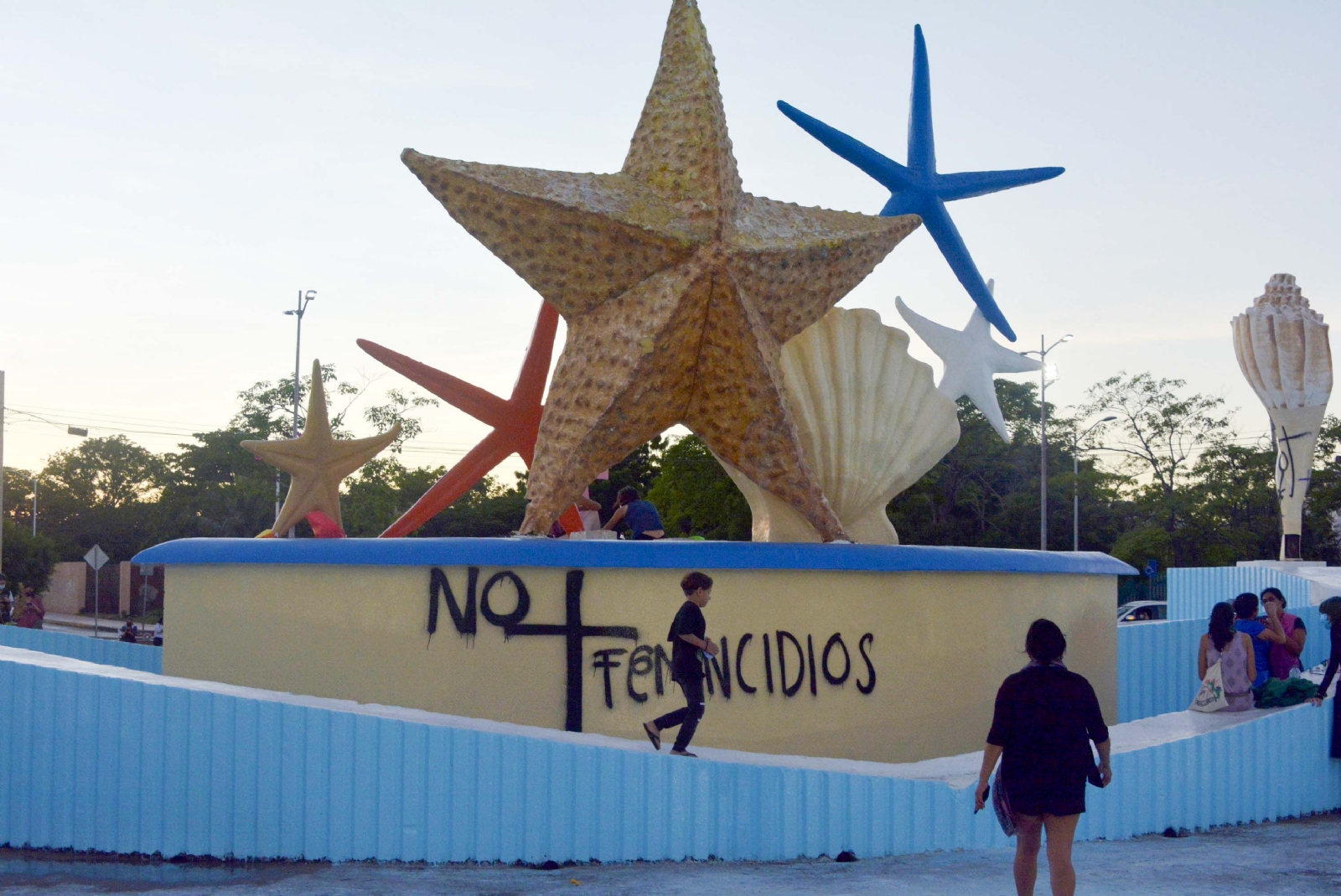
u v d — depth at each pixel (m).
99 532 77.31
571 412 10.12
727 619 9.48
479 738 7.02
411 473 55.97
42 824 7.39
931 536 48.66
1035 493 50.53
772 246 10.19
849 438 12.34
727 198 10.25
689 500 42.66
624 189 10.25
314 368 11.48
